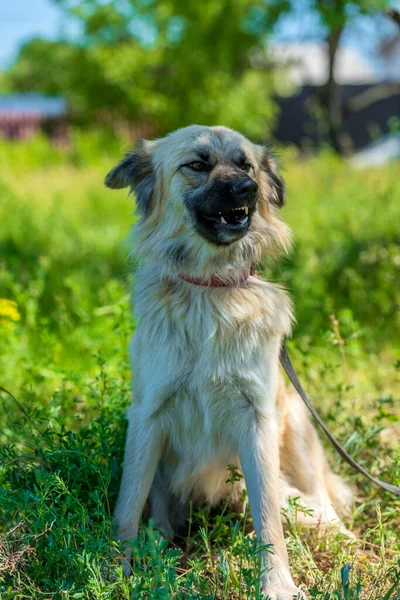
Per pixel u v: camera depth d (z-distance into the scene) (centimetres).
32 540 338
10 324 598
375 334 678
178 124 2969
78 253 998
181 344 386
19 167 2258
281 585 344
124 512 383
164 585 283
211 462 408
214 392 387
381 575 348
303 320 693
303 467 429
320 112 1903
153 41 2975
